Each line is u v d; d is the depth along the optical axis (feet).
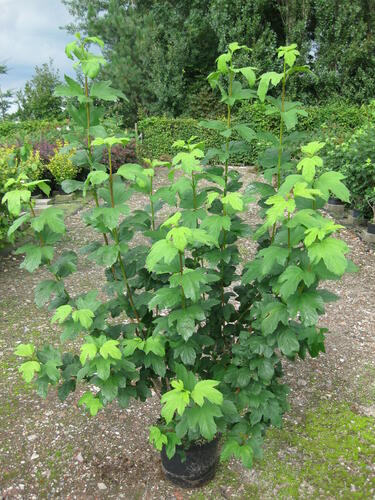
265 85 6.60
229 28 53.42
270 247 6.36
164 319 7.15
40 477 8.87
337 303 16.61
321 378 11.95
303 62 51.60
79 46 6.93
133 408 10.79
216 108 57.62
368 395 11.28
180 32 62.03
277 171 7.66
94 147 7.45
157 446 7.18
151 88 63.10
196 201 7.70
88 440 9.80
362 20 51.98
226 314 8.33
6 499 8.41
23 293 17.42
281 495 8.41
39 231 6.84
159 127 48.29
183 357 7.04
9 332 14.38
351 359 12.92
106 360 6.56
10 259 21.03
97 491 8.56
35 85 79.36
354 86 53.31
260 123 44.27
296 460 9.23
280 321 6.93
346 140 30.01
